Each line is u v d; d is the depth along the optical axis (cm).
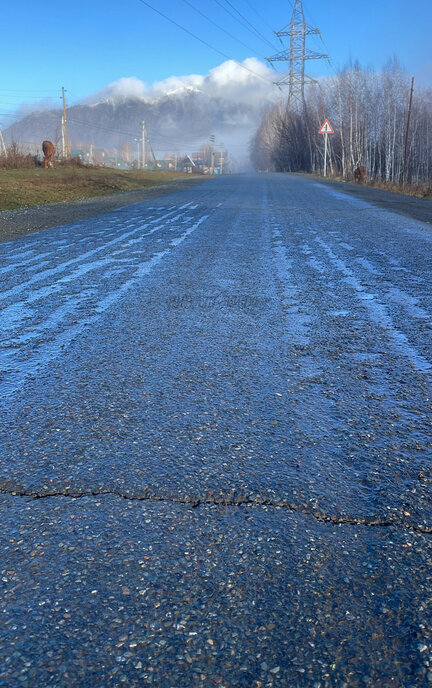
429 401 297
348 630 149
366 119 5625
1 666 138
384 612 155
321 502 205
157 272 639
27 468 228
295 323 440
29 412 281
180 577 168
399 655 142
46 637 147
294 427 265
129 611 155
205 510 200
